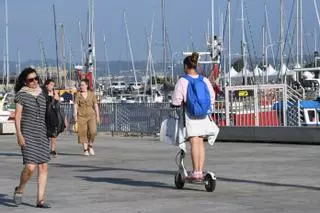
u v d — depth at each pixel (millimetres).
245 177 29031
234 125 51281
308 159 36500
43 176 22078
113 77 161625
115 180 29281
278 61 115125
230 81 95188
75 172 33000
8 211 21391
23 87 21797
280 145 46406
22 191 22547
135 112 59688
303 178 28375
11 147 51094
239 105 52000
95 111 42938
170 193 24625
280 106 51531
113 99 132000
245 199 22828
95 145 50219
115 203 22453
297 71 90812
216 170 31906
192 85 24469
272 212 20172
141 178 29828
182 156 25594
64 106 64250
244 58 111500
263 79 108562
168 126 25234
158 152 43844
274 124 51750
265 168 32500
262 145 46750
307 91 75938
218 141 51062
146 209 21031
